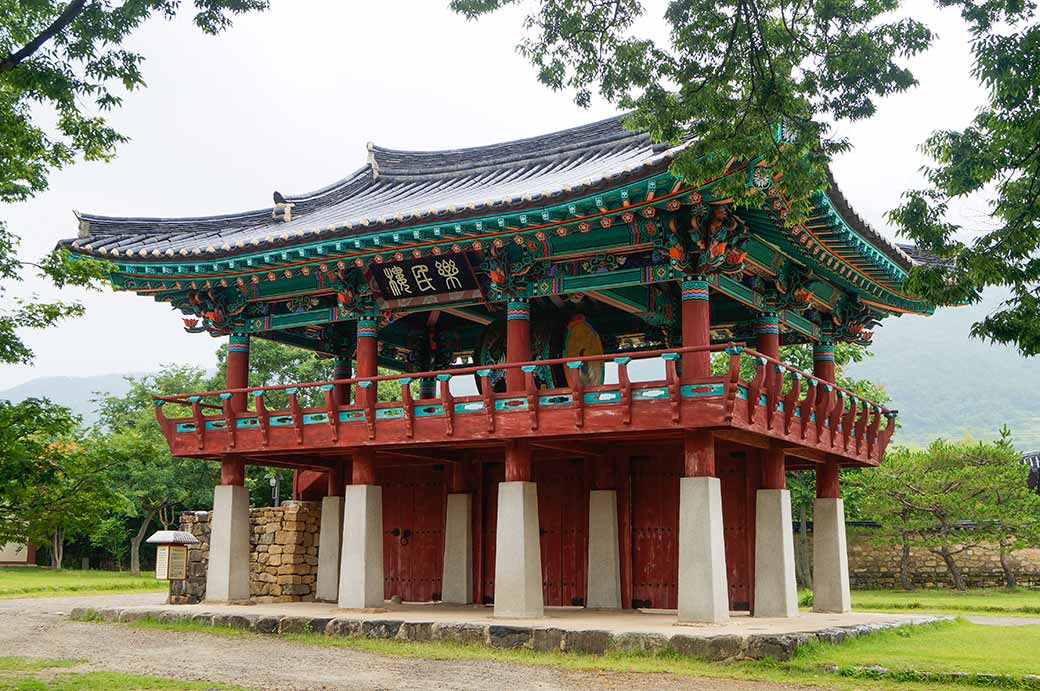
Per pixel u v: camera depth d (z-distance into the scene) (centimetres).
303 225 2816
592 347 2639
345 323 3150
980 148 1608
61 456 1425
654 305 2647
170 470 5853
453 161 3145
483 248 2333
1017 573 4869
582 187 1994
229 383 2798
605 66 1767
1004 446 4616
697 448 2033
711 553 1978
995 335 1596
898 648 1961
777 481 2342
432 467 2848
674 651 1830
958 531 4594
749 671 1712
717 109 1703
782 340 2994
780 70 1686
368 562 2378
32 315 1448
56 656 1864
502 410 2197
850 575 5000
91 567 6788
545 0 1719
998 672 1623
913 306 2844
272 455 2677
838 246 2312
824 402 2381
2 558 6462
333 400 2417
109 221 2812
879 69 1652
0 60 1388
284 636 2198
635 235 2183
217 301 2798
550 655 1889
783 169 1720
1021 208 1611
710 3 1669
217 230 2988
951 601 3881
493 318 2852
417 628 2094
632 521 2516
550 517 2648
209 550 2703
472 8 1695
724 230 2055
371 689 1498
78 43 1433
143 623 2416
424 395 3198
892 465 4609
